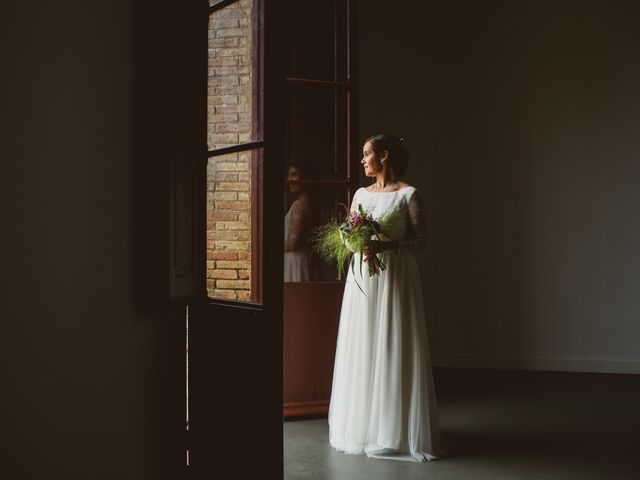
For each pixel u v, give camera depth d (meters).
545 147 6.46
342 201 4.81
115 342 2.24
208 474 2.72
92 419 2.11
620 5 6.36
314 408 4.67
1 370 1.71
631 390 5.51
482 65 6.55
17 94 1.76
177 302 2.48
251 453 2.48
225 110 2.67
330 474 3.41
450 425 4.39
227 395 2.61
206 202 2.73
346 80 4.81
